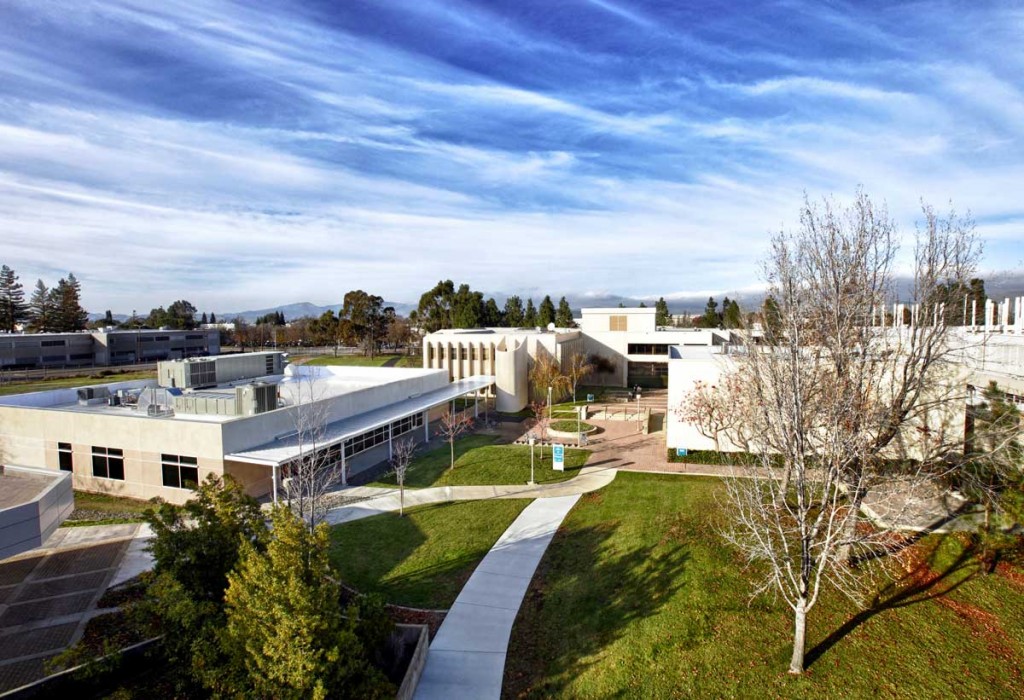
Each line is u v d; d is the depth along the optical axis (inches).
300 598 372.5
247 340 4618.6
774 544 671.1
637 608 586.6
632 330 2375.7
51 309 4069.9
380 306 4035.4
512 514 860.6
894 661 485.7
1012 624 536.1
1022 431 588.1
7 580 656.4
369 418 1189.7
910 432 795.4
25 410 1036.5
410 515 861.8
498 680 493.7
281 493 961.5
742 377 866.1
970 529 692.1
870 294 589.6
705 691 468.8
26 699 416.2
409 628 520.7
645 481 991.6
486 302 4037.9
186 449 908.6
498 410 1817.2
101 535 788.6
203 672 398.3
